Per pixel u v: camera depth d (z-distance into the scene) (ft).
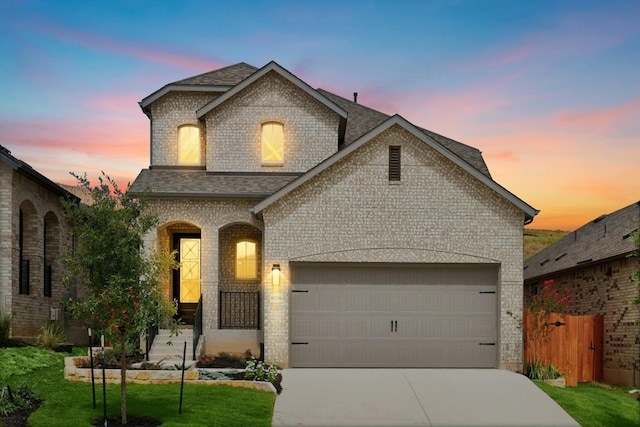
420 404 49.93
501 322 61.11
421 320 61.87
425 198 61.72
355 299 61.87
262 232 66.54
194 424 42.14
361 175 61.82
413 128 61.57
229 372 55.06
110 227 41.86
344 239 61.31
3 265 62.90
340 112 70.74
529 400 51.42
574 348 61.57
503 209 61.82
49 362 57.82
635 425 47.32
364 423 45.73
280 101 71.77
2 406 43.24
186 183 67.82
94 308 40.70
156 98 72.74
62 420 42.04
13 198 64.03
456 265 61.93
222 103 71.51
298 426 44.78
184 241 71.92
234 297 69.41
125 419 42.01
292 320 61.46
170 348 61.52
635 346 62.28
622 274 65.82
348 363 61.41
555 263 85.97
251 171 70.95
